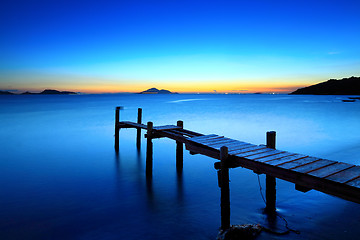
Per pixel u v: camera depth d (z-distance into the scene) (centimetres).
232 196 835
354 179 441
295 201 778
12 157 1425
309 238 568
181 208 768
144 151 1568
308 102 8612
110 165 1266
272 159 579
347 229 604
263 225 632
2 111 4712
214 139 847
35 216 722
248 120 3322
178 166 1184
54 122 3025
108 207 782
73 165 1265
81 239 603
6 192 902
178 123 1229
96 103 8394
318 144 1753
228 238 571
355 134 2161
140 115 1620
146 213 738
